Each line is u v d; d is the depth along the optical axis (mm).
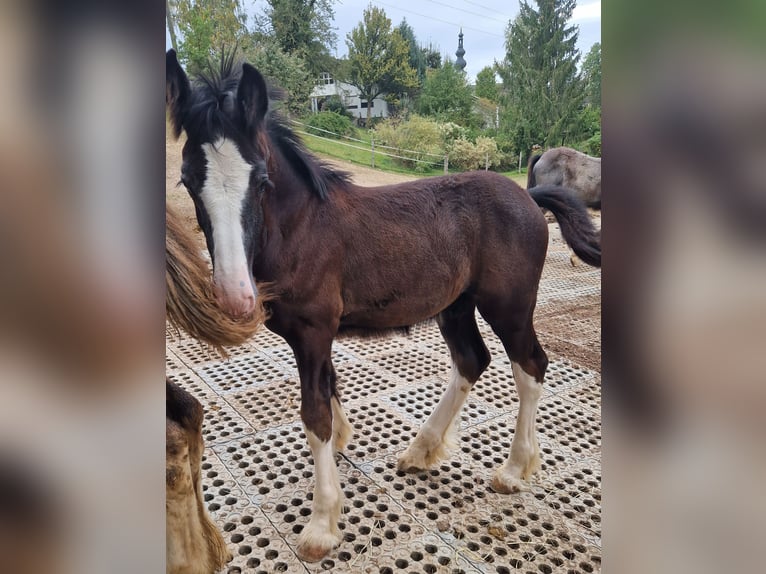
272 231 1865
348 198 2129
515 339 2342
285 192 1915
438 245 2193
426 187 2301
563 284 5848
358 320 2223
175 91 1668
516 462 2309
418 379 3377
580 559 1904
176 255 1479
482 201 2295
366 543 1966
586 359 3707
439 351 3855
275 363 3578
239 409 2941
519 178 16484
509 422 2863
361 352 3826
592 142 18672
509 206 2291
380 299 2146
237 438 2646
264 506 2154
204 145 1624
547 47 20469
